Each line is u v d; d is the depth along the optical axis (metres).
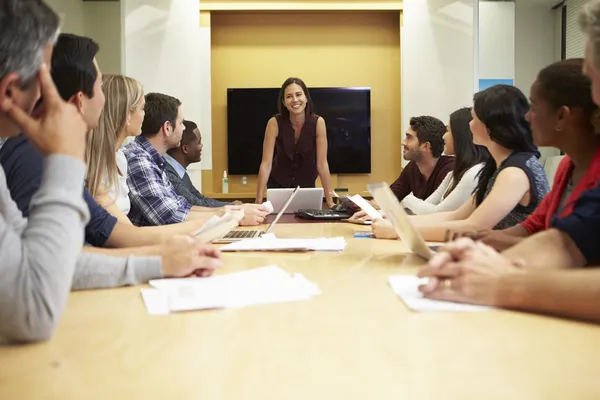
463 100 5.36
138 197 2.38
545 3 5.27
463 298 0.85
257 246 1.53
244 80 5.67
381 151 5.77
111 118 1.93
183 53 5.26
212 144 5.70
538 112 1.39
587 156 1.35
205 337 0.71
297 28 5.65
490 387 0.53
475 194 2.02
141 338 0.71
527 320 0.76
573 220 1.07
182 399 0.51
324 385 0.54
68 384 0.55
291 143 4.06
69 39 1.34
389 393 0.52
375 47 5.67
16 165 1.24
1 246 0.70
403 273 1.16
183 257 1.09
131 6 5.18
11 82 0.78
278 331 0.73
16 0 0.76
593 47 0.88
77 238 0.78
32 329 0.69
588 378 0.55
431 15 5.34
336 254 1.44
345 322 0.77
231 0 5.36
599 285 0.74
